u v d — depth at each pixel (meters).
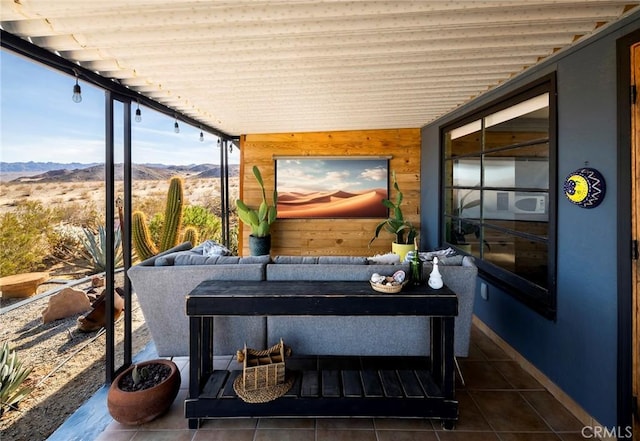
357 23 1.71
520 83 2.51
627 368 1.59
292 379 1.91
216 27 1.76
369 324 2.16
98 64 2.19
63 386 2.30
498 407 2.00
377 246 5.28
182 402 2.04
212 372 2.04
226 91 2.90
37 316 3.42
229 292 1.80
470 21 1.65
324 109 3.64
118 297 3.51
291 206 5.30
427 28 1.75
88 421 1.88
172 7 1.52
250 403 1.78
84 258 4.54
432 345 2.02
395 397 1.77
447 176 4.18
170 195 4.83
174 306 2.19
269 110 3.68
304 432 1.79
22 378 2.08
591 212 1.81
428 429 1.81
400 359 2.51
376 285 1.82
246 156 5.29
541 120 2.32
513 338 2.58
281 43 1.93
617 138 1.63
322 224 5.30
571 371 1.96
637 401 1.56
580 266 1.89
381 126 4.79
